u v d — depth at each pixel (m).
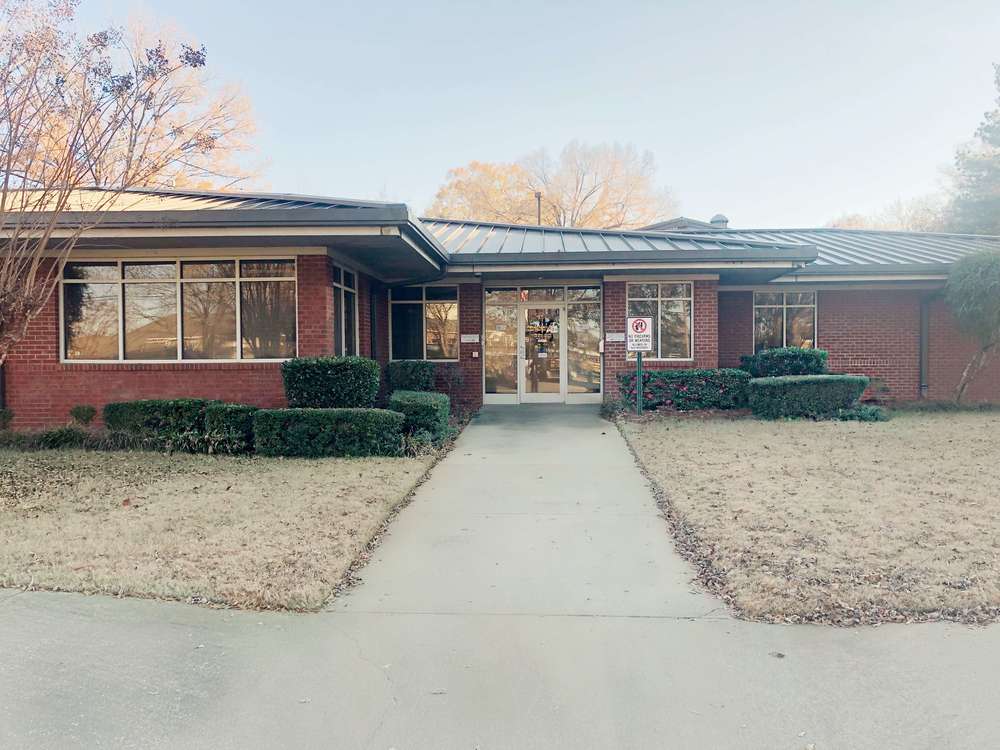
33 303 8.04
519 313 15.52
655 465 8.67
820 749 3.10
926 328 15.98
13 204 8.34
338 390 10.23
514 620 4.46
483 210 41.47
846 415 12.55
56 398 11.26
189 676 3.74
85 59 8.04
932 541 5.64
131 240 10.13
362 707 3.46
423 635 4.24
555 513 6.92
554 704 3.47
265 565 5.25
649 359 14.49
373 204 11.04
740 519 6.30
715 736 3.20
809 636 4.16
